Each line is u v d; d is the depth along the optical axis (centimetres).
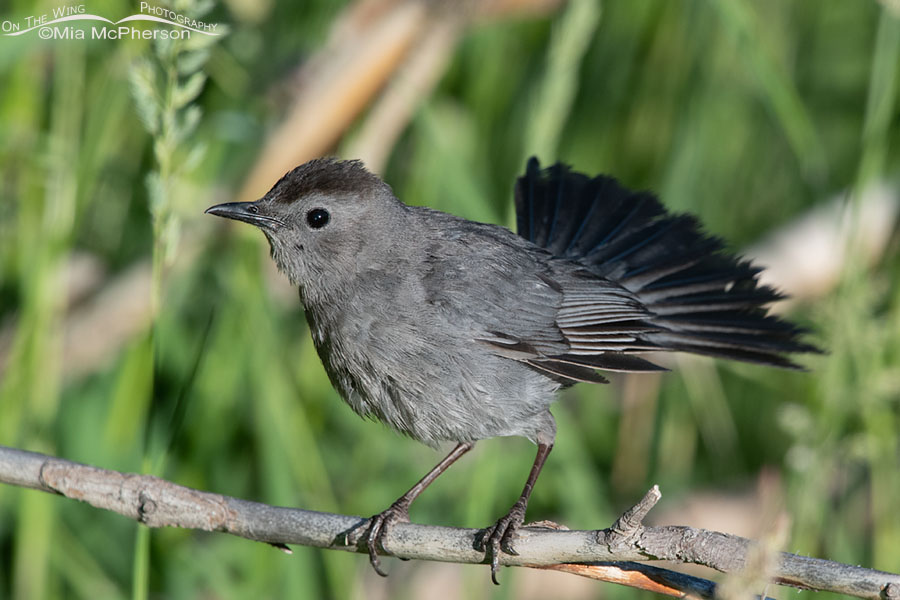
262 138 1170
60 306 1048
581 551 688
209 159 1161
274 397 1005
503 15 1173
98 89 1107
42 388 1012
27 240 1089
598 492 1130
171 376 1073
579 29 1026
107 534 1035
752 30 1076
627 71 1266
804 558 632
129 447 1055
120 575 1020
